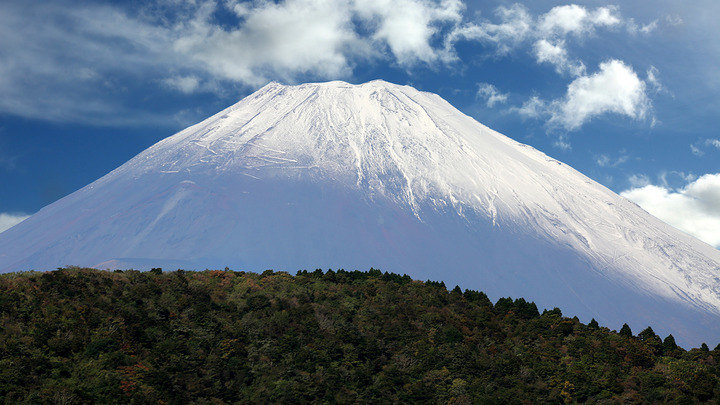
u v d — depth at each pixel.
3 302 72.31
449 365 76.62
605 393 70.94
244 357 75.75
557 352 79.25
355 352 77.81
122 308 77.69
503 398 71.19
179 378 69.38
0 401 61.34
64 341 69.12
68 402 62.12
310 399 71.19
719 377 72.50
